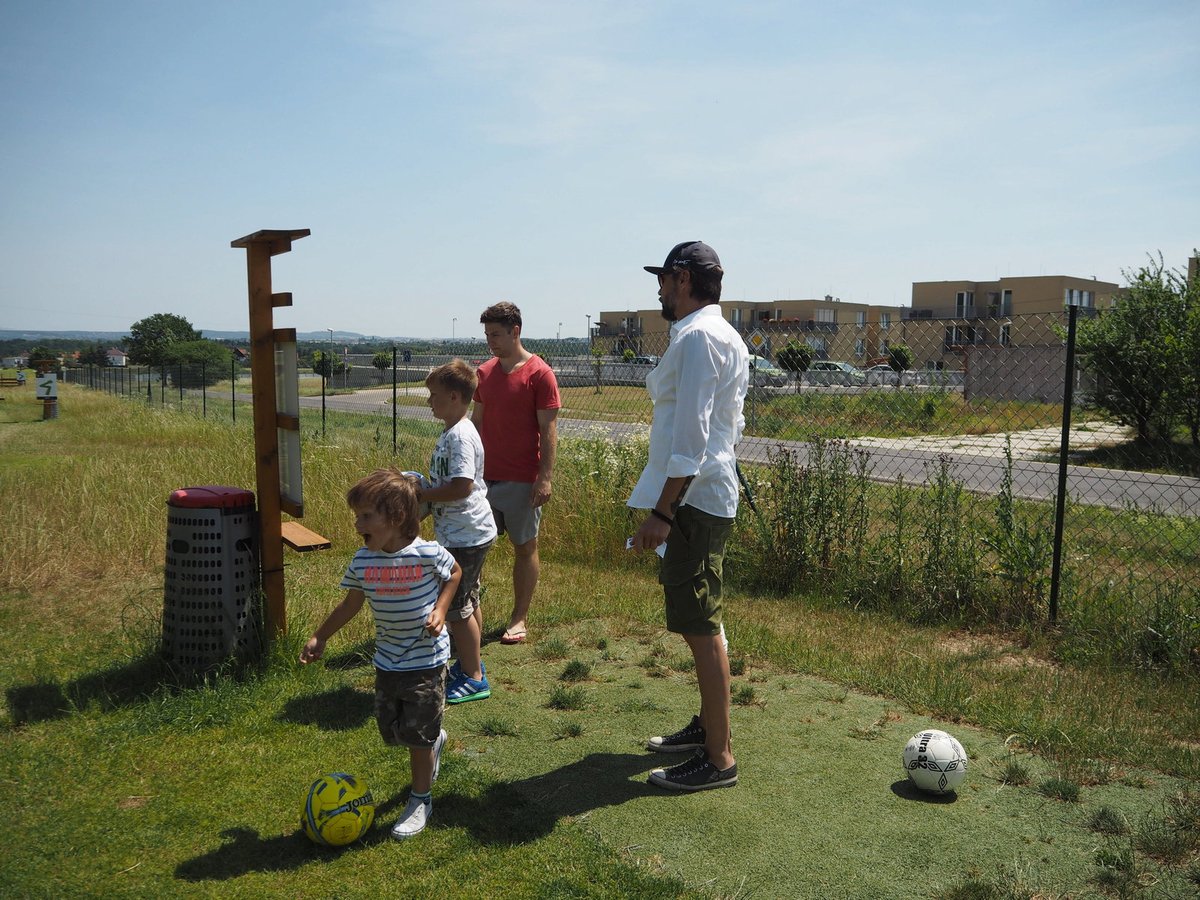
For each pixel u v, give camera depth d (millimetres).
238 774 3455
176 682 4320
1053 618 5668
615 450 8797
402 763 3574
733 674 4898
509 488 5254
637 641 5492
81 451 15188
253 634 4527
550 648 5188
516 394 5172
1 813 3098
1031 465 14961
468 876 2760
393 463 10305
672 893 2672
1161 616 5176
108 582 6469
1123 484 13320
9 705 4055
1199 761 3701
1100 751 3840
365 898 2635
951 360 18203
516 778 3518
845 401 16734
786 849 2971
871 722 4207
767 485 7324
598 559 7754
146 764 3525
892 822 3178
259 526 4562
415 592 3012
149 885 2688
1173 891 2717
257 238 4379
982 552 6176
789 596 6660
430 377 4332
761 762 3709
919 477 13414
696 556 3311
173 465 11234
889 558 6418
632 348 13281
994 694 4527
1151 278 16531
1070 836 3090
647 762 3695
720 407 3309
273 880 2732
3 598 5984
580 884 2707
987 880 2773
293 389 4355
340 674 4578
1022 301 70188
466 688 4426
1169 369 15484
